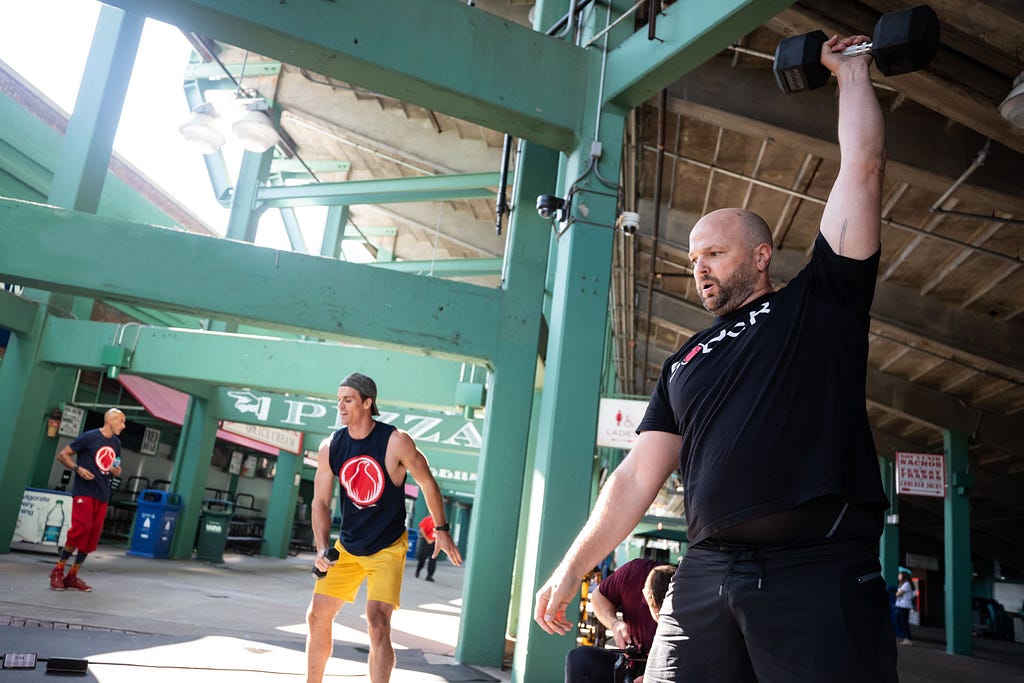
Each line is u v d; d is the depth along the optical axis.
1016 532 25.28
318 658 3.23
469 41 4.67
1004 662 15.15
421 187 11.82
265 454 21.39
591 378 4.66
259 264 6.19
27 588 6.49
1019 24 5.47
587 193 4.84
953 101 6.48
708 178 10.27
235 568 12.59
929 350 13.04
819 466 1.29
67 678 3.51
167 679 3.73
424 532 5.23
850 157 1.47
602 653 2.38
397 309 6.27
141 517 12.23
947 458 15.47
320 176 15.66
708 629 1.34
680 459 1.48
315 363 9.64
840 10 6.05
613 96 4.85
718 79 7.89
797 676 1.19
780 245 11.51
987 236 9.63
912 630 24.92
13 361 9.44
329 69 4.53
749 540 1.32
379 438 3.31
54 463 13.30
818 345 1.38
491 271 14.22
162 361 9.78
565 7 5.81
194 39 11.75
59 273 5.98
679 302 14.30
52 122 12.95
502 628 5.80
